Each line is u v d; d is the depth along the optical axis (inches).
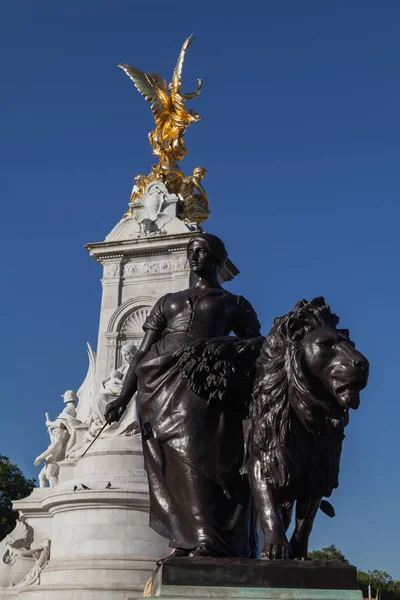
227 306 241.9
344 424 197.9
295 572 172.2
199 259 248.5
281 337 193.5
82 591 845.8
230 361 204.5
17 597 956.6
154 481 218.4
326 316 191.9
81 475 952.9
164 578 171.6
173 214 1168.2
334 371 181.3
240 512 205.9
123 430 965.8
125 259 1154.0
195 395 211.0
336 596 167.5
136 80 1314.0
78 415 1119.0
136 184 1258.0
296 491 192.7
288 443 188.7
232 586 170.4
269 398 191.3
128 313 1123.3
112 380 1026.7
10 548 1017.5
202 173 1275.8
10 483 2080.5
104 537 888.9
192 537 199.5
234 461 207.3
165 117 1302.9
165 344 232.8
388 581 3046.3
